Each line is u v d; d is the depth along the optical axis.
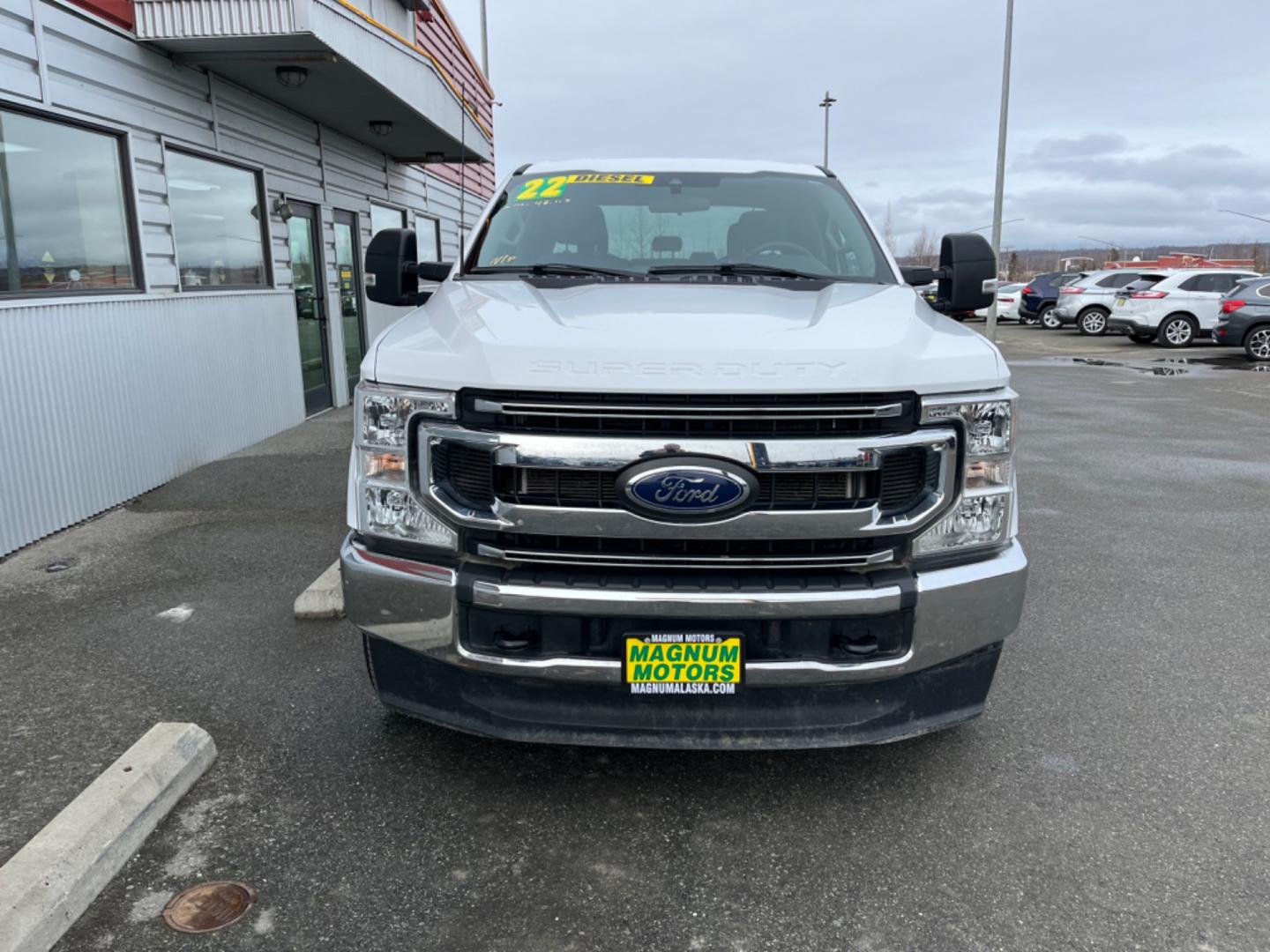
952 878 2.53
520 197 4.14
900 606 2.56
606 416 2.44
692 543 2.55
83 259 5.89
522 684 2.71
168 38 6.34
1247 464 8.18
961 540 2.65
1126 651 4.07
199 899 2.40
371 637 2.85
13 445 5.12
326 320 10.27
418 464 2.61
